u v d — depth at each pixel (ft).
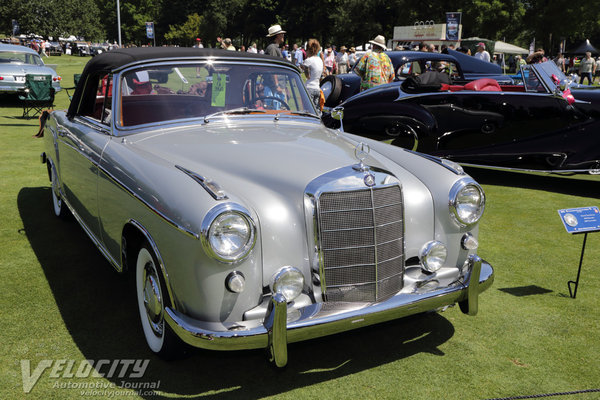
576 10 123.13
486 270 9.86
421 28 71.36
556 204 19.86
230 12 219.00
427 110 22.03
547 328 10.70
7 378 8.63
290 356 9.55
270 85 12.64
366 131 23.65
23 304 11.14
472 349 9.89
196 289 7.64
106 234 10.78
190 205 7.54
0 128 33.17
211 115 11.73
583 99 19.79
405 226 9.25
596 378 9.04
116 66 11.12
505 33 133.49
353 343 10.05
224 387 8.56
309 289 8.42
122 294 11.71
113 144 10.66
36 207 18.03
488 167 21.77
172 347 8.73
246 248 7.51
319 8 182.29
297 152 9.75
